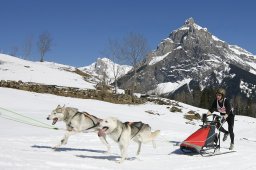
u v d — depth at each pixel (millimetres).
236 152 11500
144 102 35812
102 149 10883
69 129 10000
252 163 9844
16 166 7102
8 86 31797
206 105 67500
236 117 40500
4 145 9703
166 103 36875
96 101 31859
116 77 49594
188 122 29484
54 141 11656
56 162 7828
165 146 12367
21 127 14555
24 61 51250
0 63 45688
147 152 10875
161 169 8359
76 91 33875
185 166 8867
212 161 9766
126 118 24234
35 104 24266
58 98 29750
